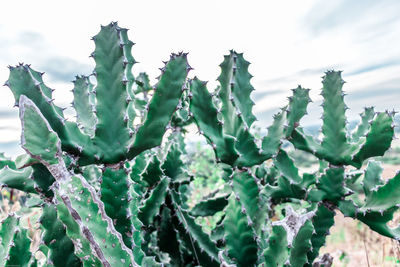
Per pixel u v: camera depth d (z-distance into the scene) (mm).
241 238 1517
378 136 1468
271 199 1782
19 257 1089
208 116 1410
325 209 1664
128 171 1296
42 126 1018
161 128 1258
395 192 1478
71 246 1181
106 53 1221
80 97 1581
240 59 1491
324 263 1962
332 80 1579
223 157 1478
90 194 971
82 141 1200
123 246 973
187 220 1842
